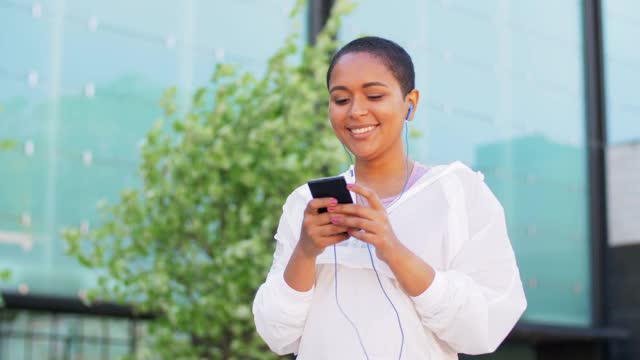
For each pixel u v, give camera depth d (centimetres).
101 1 666
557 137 886
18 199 634
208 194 525
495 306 173
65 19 655
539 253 873
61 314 645
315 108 568
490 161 845
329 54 583
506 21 863
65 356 642
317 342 175
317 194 166
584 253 897
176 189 522
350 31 768
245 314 500
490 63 851
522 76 869
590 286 899
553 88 887
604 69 915
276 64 541
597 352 898
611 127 913
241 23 716
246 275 510
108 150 661
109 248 544
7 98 635
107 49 666
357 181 184
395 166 182
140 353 551
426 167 184
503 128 855
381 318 172
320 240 166
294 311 175
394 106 174
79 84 657
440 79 820
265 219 514
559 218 883
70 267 645
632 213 912
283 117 527
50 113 647
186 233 530
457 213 177
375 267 173
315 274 178
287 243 186
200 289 530
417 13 809
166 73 684
